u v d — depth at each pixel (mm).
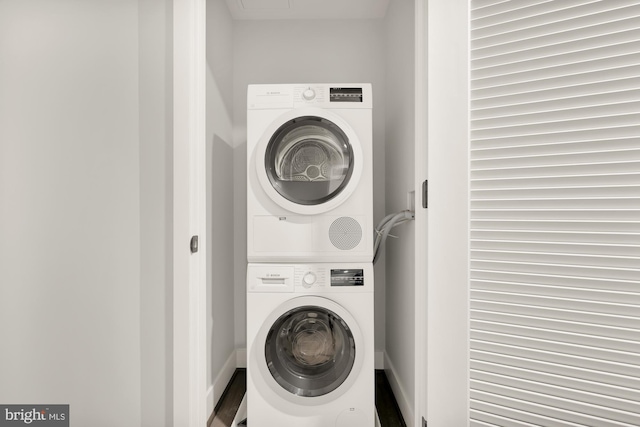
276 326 1497
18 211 1120
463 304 1000
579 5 866
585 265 868
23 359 1126
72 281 1147
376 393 1939
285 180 1555
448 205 1012
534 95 920
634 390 812
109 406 1176
